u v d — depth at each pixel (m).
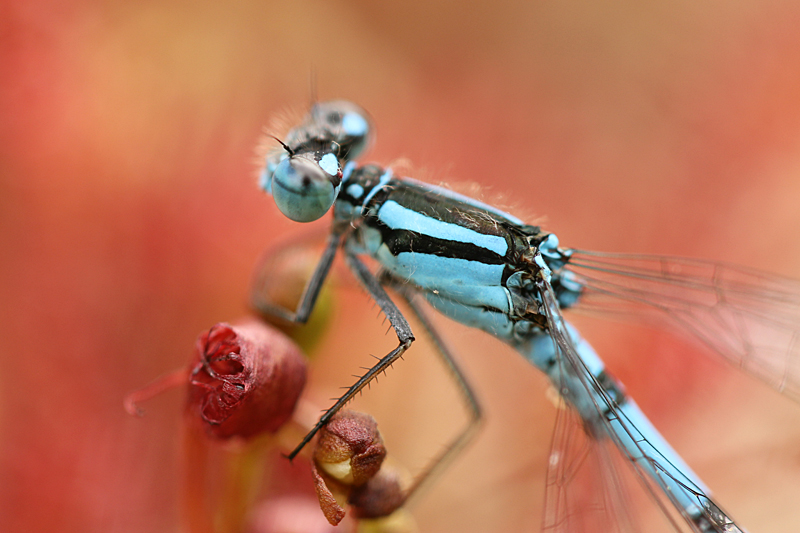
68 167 0.08
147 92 0.08
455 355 0.08
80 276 0.08
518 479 0.08
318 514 0.08
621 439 0.08
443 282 0.08
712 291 0.08
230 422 0.07
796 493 0.08
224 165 0.08
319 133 0.08
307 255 0.08
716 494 0.08
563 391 0.08
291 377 0.07
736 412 0.08
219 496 0.08
